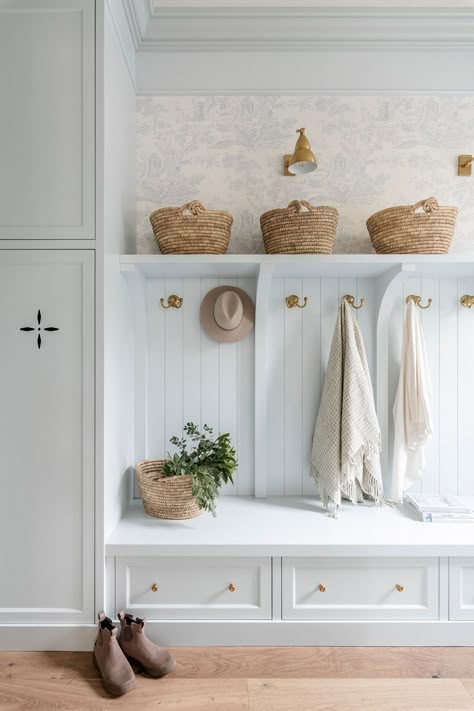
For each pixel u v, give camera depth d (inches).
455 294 88.0
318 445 82.0
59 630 65.3
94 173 65.7
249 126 87.2
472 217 87.8
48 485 65.9
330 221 75.2
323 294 87.7
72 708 55.3
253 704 56.1
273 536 69.3
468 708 55.8
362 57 87.3
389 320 87.4
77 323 66.1
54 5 65.4
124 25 77.5
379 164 87.6
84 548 65.7
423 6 82.1
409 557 67.5
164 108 87.0
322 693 57.9
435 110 87.8
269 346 87.6
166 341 87.1
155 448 86.9
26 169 65.9
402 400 83.4
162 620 67.0
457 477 87.8
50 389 66.1
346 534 70.2
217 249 75.7
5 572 65.9
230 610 67.2
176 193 87.0
